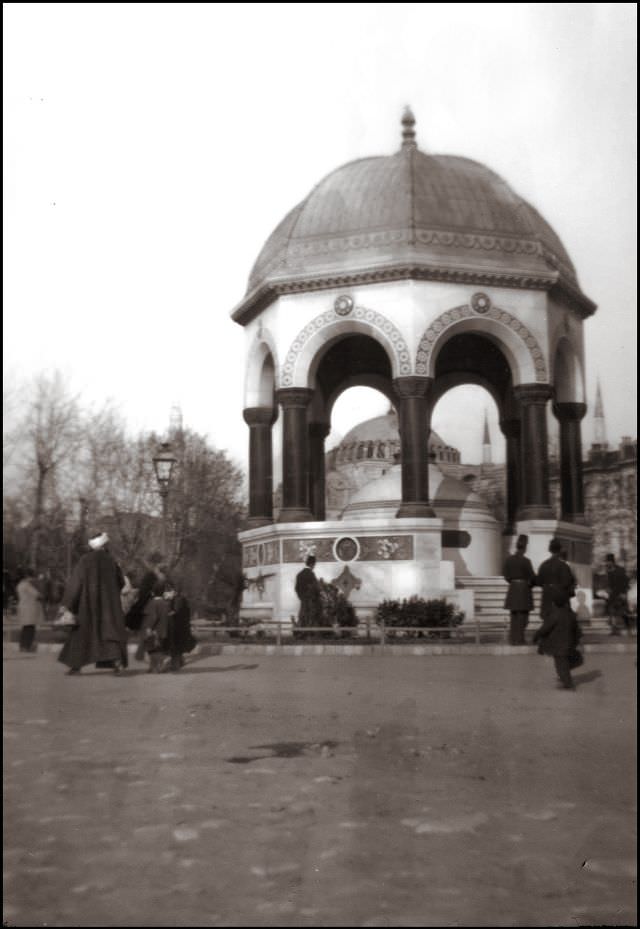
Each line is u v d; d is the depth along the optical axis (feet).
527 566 83.97
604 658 77.41
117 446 140.56
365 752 35.99
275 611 106.73
